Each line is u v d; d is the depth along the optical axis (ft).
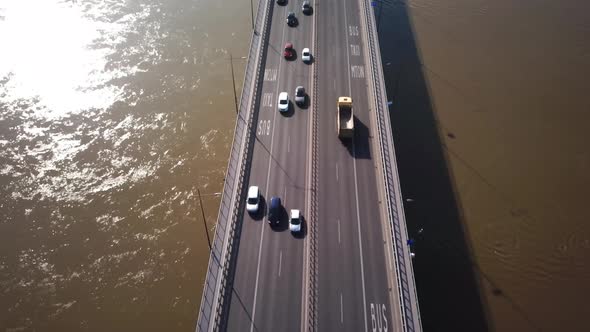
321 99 248.73
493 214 231.71
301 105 244.42
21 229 222.89
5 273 206.69
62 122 273.75
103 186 242.17
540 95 294.25
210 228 225.97
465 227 226.58
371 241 188.14
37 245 217.15
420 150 260.42
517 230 225.56
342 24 301.43
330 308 167.43
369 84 258.98
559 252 217.97
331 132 231.50
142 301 200.44
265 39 287.28
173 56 320.50
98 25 342.85
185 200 237.45
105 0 366.63
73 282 205.46
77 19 346.54
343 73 264.93
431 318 195.42
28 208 231.09
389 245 186.60
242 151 217.36
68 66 308.81
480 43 335.26
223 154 258.37
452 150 260.83
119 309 197.67
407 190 241.55
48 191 238.89
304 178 210.59
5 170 247.29
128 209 232.73
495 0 375.66
